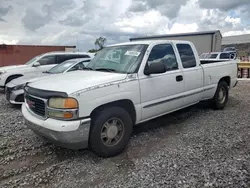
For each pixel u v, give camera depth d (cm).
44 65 948
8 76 888
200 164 296
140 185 255
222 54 1911
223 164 293
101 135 313
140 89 352
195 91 464
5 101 736
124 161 315
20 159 328
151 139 389
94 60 443
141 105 357
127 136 342
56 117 285
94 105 296
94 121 305
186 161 305
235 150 334
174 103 417
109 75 340
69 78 340
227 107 593
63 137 277
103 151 316
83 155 337
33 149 359
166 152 335
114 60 398
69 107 278
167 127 448
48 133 289
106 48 456
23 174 288
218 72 533
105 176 278
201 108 580
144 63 365
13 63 2098
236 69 609
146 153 337
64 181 270
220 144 357
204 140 375
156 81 376
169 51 421
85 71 393
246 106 600
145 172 282
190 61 463
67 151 351
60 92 285
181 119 496
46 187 259
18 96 627
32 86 334
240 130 418
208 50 3497
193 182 256
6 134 425
